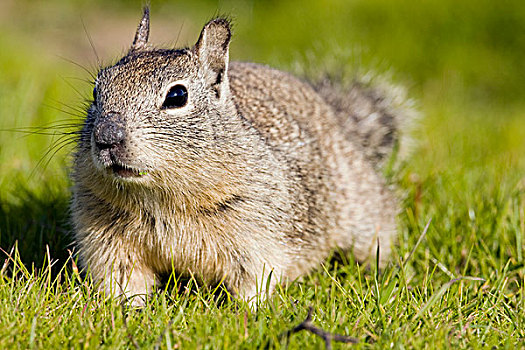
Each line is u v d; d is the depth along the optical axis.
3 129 14.34
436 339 7.65
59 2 32.06
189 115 8.47
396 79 23.11
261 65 12.53
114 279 8.98
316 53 23.30
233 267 9.20
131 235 9.02
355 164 11.65
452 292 9.09
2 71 18.84
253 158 9.00
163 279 9.82
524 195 12.89
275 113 10.56
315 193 10.41
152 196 8.56
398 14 25.86
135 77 8.42
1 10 30.86
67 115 15.82
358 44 24.06
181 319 8.05
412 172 13.94
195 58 8.86
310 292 9.39
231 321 7.83
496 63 25.11
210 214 8.80
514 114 22.34
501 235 11.24
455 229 11.62
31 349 7.19
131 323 7.83
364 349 7.50
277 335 7.50
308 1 26.22
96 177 8.50
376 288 8.83
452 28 25.86
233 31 9.73
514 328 8.45
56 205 11.70
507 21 26.03
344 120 13.05
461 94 22.12
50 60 23.84
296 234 9.88
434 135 17.25
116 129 7.87
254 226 9.00
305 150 10.52
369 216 11.38
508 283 10.17
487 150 16.55
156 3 31.19
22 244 10.45
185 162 8.34
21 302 8.03
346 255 11.30
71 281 8.93
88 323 7.70
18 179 12.60
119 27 30.44
